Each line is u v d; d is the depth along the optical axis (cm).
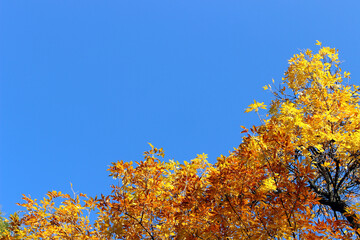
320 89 733
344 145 599
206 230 527
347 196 704
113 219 568
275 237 502
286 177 521
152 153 578
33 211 594
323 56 817
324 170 686
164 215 580
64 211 597
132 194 607
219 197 539
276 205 516
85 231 600
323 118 632
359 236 487
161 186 617
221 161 558
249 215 519
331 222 457
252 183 523
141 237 573
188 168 580
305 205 512
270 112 761
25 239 598
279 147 539
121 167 565
